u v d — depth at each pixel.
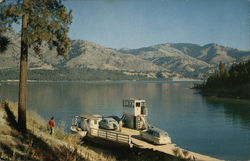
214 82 178.38
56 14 18.72
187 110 83.56
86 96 137.88
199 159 24.17
